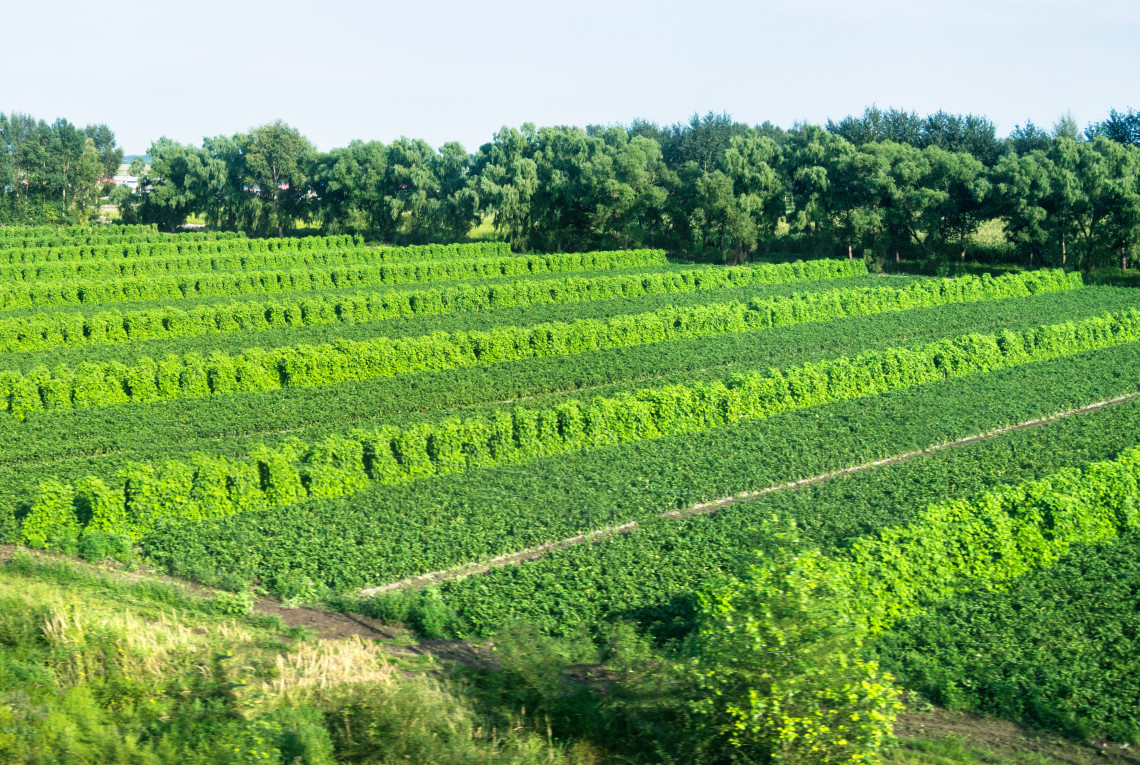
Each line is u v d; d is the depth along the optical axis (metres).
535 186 109.06
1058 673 21.91
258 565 27.94
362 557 28.25
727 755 16.95
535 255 99.81
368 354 49.75
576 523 30.86
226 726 17.59
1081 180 80.75
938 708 21.09
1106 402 47.06
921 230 91.69
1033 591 26.00
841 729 16.50
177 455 37.28
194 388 45.88
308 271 81.75
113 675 19.62
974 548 26.97
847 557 25.36
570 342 56.03
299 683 19.72
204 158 133.12
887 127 139.75
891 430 40.75
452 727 17.95
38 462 36.88
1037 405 44.97
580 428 38.59
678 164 170.12
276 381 47.84
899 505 31.77
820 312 66.12
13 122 143.00
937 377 50.00
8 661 19.47
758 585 17.69
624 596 25.73
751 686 16.73
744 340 59.31
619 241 108.94
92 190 148.88
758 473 35.34
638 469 35.88
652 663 21.30
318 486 32.94
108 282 73.06
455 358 52.41
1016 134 135.75
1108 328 58.47
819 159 98.06
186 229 142.25
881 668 22.11
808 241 103.00
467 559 28.45
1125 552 28.55
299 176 129.12
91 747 16.41
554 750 17.69
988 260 91.19
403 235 125.88
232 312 62.25
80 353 54.91
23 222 141.00
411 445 35.25
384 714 18.09
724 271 82.06
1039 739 19.78
